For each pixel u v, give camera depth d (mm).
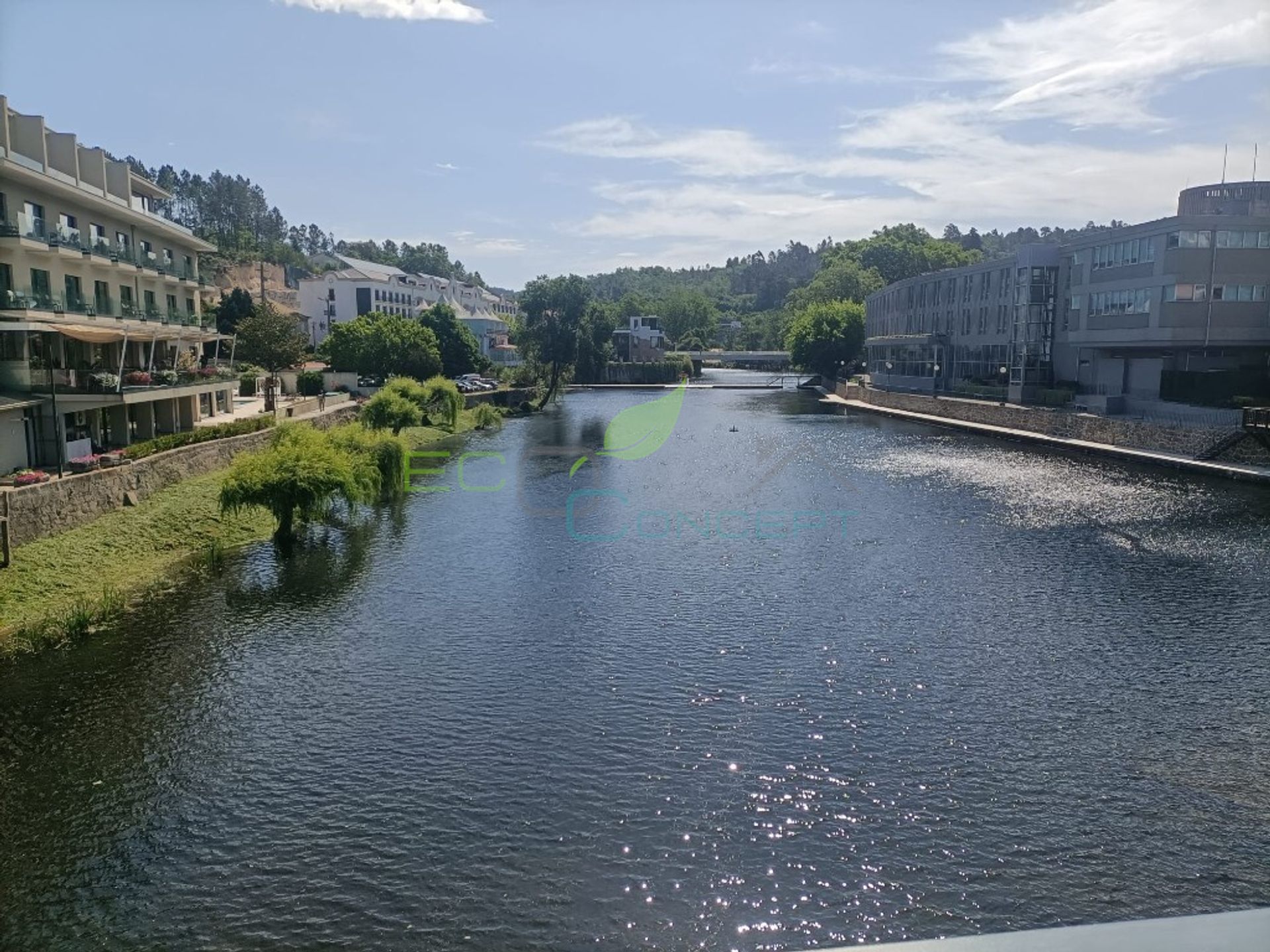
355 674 26359
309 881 17281
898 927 16000
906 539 42000
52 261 45094
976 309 104938
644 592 33906
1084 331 78500
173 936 15914
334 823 19078
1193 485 53344
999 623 30250
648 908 16516
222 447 51125
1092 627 29781
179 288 63094
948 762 21344
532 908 16547
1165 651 27750
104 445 48156
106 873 17547
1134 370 76188
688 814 19312
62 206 46281
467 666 26922
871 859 17797
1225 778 20531
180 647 28328
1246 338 66500
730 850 18125
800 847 18203
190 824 19062
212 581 35125
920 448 74250
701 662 27203
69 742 22406
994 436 80000
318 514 43719
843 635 29297
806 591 33969
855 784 20422
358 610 31953
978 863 17656
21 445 39906
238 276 190250
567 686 25562
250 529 42688
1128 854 17859
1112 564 37125
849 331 154125
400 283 180750
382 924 16156
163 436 49812
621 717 23688
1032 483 56000
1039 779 20562
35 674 26203
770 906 16562
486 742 22359
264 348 95375
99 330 43469
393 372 104062
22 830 18875
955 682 25656
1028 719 23406
